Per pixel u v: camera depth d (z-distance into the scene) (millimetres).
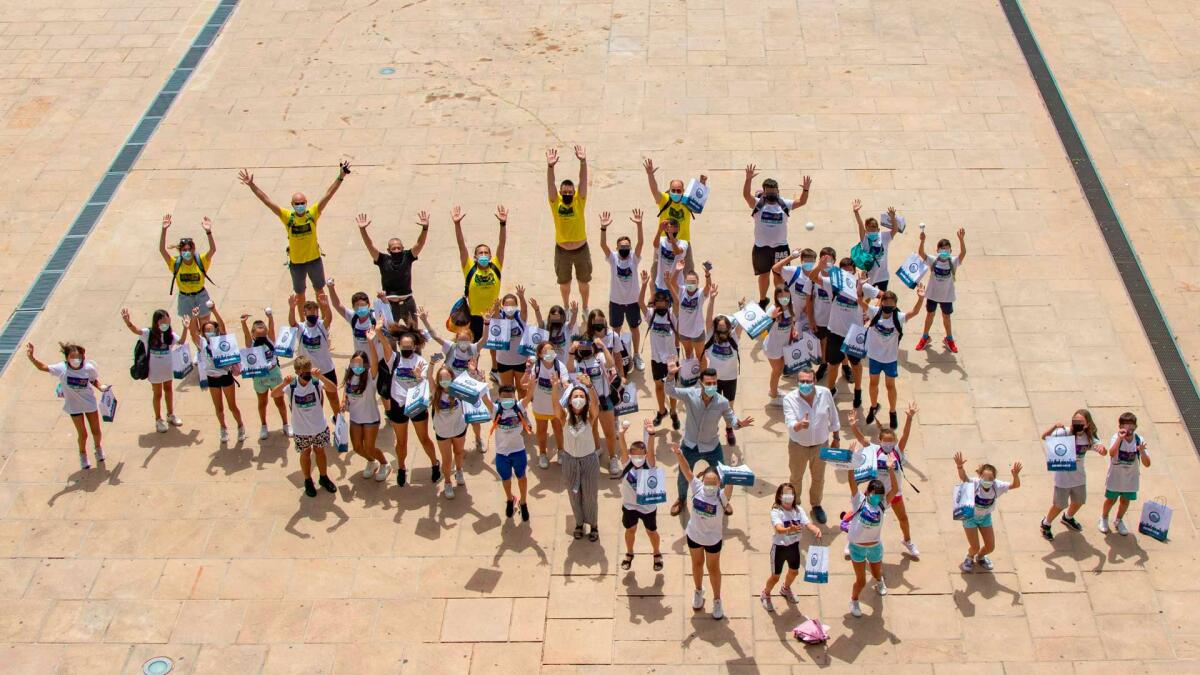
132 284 16422
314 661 11453
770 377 14305
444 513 12961
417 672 11312
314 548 12586
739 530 12547
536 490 13188
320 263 15484
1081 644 11297
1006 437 13555
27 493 13328
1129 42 20703
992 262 16156
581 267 15203
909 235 16625
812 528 11094
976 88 19594
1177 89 19469
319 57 21000
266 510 13055
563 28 21547
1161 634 11359
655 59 20562
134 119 19594
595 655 11383
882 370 13266
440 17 22062
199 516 12992
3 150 18969
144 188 18125
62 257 16906
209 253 14906
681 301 13531
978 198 17281
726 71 20188
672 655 11336
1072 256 16219
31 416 14375
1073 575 11938
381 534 12727
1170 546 12203
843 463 11703
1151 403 13945
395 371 12750
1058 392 14141
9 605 12062
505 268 16359
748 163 18062
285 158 18609
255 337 13281
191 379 14977
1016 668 11094
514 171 18156
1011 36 20922
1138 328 15031
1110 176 17656
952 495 12828
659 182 17734
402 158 18516
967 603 11703
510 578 12172
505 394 12008
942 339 14977
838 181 17641
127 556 12562
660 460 13391
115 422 14242
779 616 11641
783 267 14016
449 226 17156
